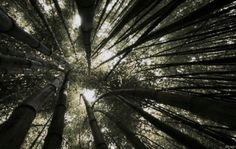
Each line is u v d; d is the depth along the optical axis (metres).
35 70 9.58
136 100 6.80
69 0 10.41
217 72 3.92
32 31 9.79
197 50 4.62
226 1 2.70
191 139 3.90
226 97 3.45
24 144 9.91
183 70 10.05
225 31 4.11
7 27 4.39
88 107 8.05
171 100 4.42
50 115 10.20
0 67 5.80
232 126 3.09
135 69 10.34
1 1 9.12
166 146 10.41
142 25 4.00
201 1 9.30
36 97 3.99
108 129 10.72
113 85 10.32
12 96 8.87
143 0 3.26
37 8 5.96
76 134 10.92
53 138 3.83
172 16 9.77
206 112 3.47
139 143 5.32
